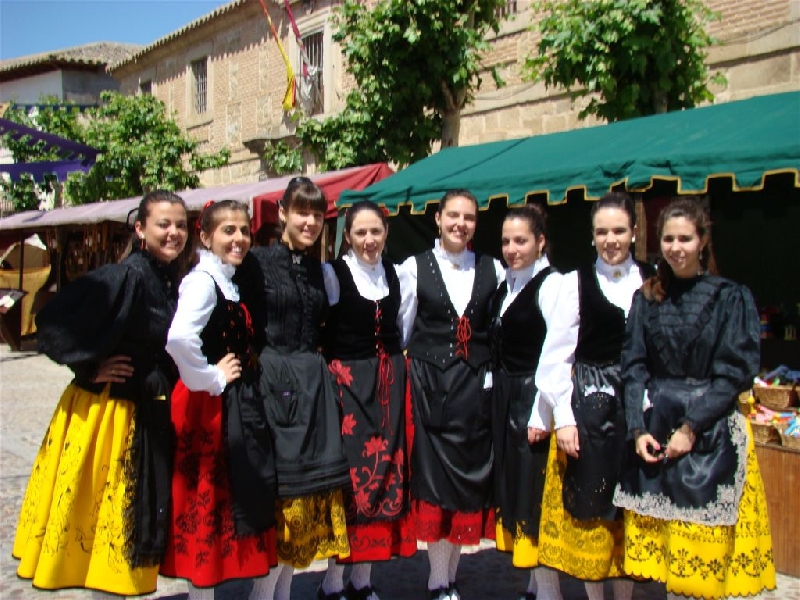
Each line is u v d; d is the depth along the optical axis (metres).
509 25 9.82
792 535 3.87
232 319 2.98
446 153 7.97
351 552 3.23
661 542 2.76
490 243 7.91
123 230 12.49
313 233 3.17
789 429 4.09
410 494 3.38
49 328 2.81
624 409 2.92
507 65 9.93
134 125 15.66
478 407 3.33
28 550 2.88
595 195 5.36
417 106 8.99
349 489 3.18
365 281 3.34
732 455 2.67
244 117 15.42
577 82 9.09
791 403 4.55
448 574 3.54
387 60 8.60
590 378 3.02
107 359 2.86
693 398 2.69
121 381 2.87
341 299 3.30
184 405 2.94
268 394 3.02
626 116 7.43
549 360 3.06
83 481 2.85
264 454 2.94
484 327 3.41
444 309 3.38
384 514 3.25
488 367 3.39
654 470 2.74
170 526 2.89
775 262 6.40
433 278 3.42
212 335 2.93
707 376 2.71
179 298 2.93
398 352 3.41
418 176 7.16
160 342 2.95
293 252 3.20
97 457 2.85
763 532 2.78
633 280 3.06
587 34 7.19
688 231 2.69
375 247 3.32
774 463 3.93
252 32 15.12
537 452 3.21
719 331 2.68
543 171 5.73
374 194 7.08
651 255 6.21
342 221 7.43
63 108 18.09
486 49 9.04
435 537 3.31
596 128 6.81
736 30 7.80
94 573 2.81
